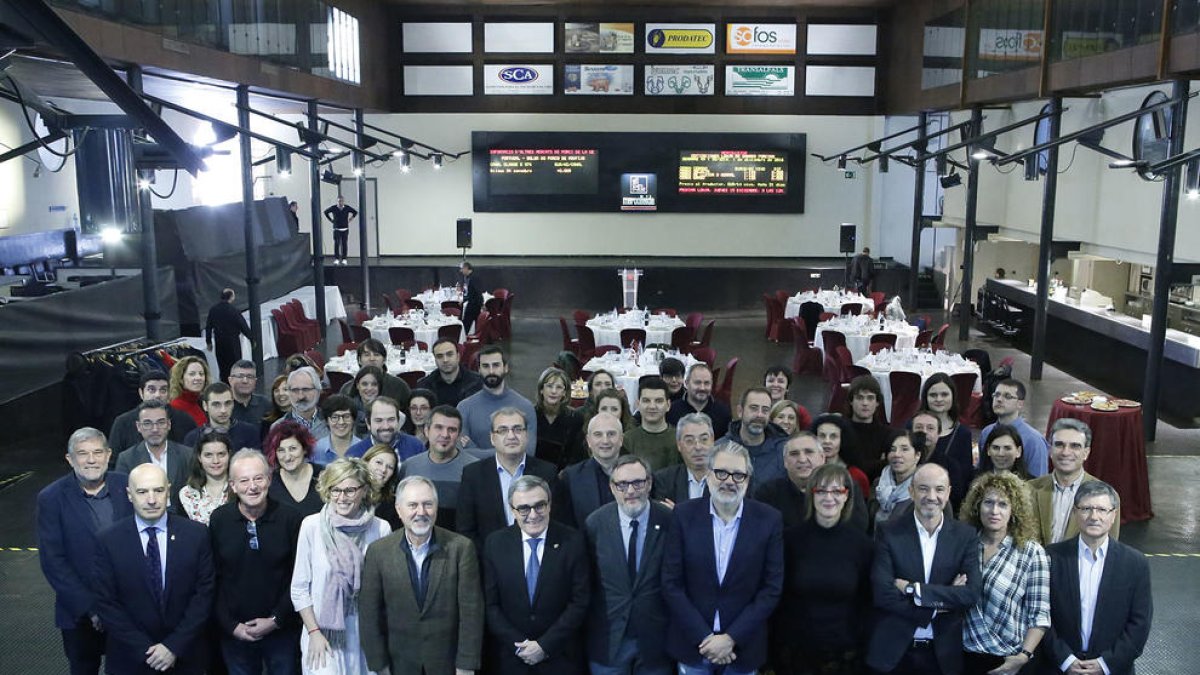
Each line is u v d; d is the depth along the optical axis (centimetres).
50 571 500
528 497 452
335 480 462
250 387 721
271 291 1802
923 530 473
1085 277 1736
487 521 513
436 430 534
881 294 1883
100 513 512
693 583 474
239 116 1443
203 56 1266
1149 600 463
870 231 2394
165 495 473
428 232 2402
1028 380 1498
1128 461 884
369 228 2395
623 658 486
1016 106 1905
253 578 481
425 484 450
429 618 459
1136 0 1166
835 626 475
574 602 468
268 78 1516
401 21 2322
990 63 1656
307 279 2036
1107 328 1484
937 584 463
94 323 1226
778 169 2372
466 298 1684
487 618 470
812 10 2327
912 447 568
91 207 939
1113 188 1544
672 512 490
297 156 2367
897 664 470
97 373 1046
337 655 470
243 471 467
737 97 2356
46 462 1040
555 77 2345
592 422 524
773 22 2331
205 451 524
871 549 480
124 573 470
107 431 1044
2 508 907
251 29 1441
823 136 2372
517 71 2342
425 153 2372
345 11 1962
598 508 516
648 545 483
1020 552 465
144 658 471
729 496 462
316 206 1823
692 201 2381
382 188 2384
